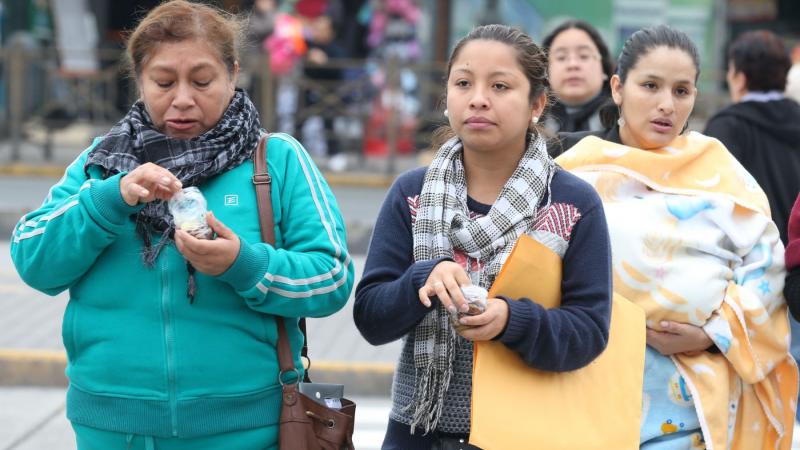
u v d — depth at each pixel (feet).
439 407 21.57
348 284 21.72
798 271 25.54
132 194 19.77
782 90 36.76
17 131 99.40
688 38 26.32
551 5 115.24
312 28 99.86
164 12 21.24
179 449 20.81
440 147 23.00
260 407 21.16
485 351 21.03
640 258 25.11
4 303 57.82
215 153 21.09
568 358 20.99
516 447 20.71
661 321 25.02
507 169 22.31
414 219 22.20
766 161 35.65
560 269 21.65
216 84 21.12
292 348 21.68
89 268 20.93
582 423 21.49
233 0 106.93
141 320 20.63
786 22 127.85
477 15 105.29
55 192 21.49
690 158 26.08
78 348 21.04
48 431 42.06
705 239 25.35
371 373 47.85
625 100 26.48
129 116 21.56
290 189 21.70
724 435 24.86
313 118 98.78
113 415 20.67
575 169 26.18
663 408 25.12
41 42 116.78
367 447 41.09
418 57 106.73
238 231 21.07
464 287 20.16
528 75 21.62
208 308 20.72
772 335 25.35
